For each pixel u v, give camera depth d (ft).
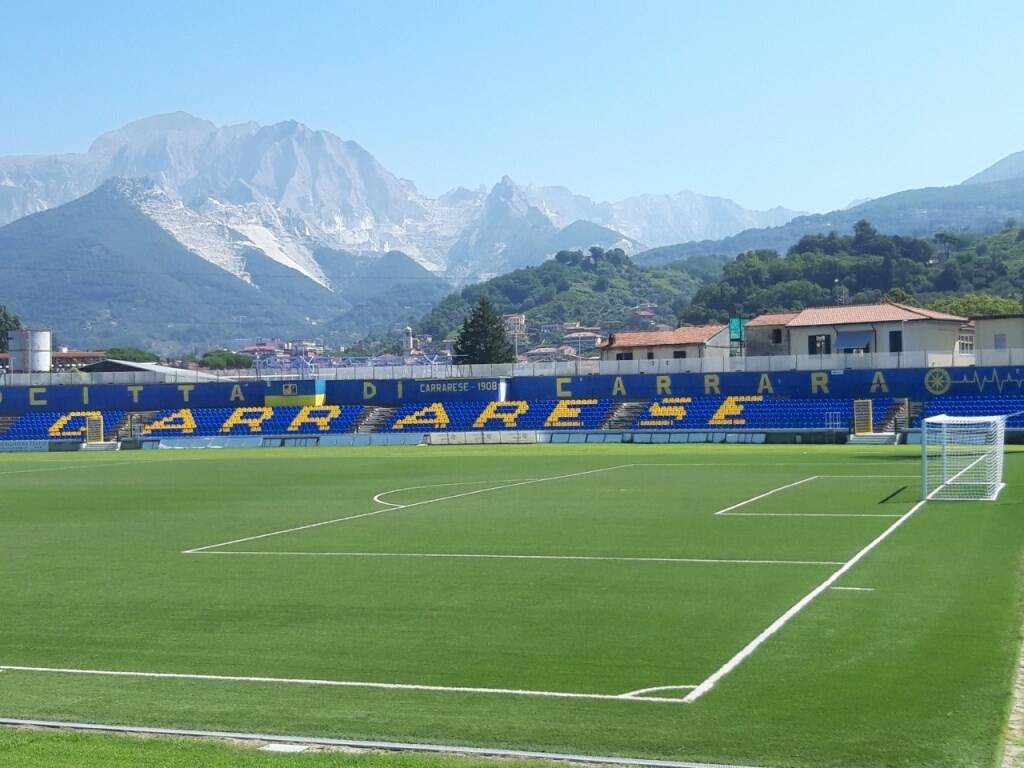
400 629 67.97
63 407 381.60
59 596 82.23
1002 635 62.54
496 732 46.60
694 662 57.93
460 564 93.86
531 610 73.00
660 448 279.08
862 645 60.70
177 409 376.89
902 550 96.43
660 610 72.02
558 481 181.06
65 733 47.19
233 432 359.87
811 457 229.04
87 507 152.25
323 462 248.11
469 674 56.54
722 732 46.03
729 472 193.47
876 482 165.37
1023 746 43.91
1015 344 326.65
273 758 43.32
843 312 370.53
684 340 406.21
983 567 86.58
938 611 69.56
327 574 90.22
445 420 351.05
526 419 343.67
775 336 384.68
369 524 125.39
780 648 60.44
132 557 102.58
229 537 116.06
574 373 361.10
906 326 353.31
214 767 42.24
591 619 69.62
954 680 53.01
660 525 118.21
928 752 43.11
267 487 181.57
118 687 55.26
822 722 47.01
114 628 70.13
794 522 118.42
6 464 265.95
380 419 356.38
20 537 119.14
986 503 132.77
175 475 214.28
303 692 53.72
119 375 395.34
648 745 44.60
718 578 83.97
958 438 208.33
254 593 82.07
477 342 535.60
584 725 47.37
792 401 315.78
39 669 59.41
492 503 146.82
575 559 95.04
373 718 48.98
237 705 51.44
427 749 44.39
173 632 68.59
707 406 326.85
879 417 302.45
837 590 77.77
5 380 394.11
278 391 371.76
